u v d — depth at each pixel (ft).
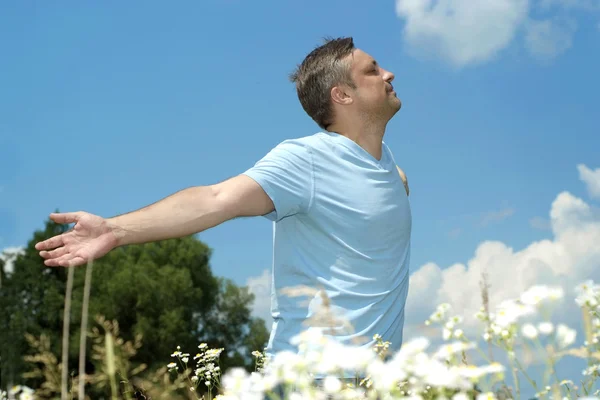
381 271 9.46
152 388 6.07
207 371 9.87
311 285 9.22
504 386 4.65
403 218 9.95
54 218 7.73
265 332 69.56
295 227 9.55
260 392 4.13
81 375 4.85
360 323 9.04
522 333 4.48
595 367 5.45
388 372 3.91
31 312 61.00
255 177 9.07
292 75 11.00
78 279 63.72
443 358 4.39
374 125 10.18
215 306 69.56
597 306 5.16
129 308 61.93
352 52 10.32
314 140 9.75
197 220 8.48
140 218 8.11
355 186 9.54
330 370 3.96
